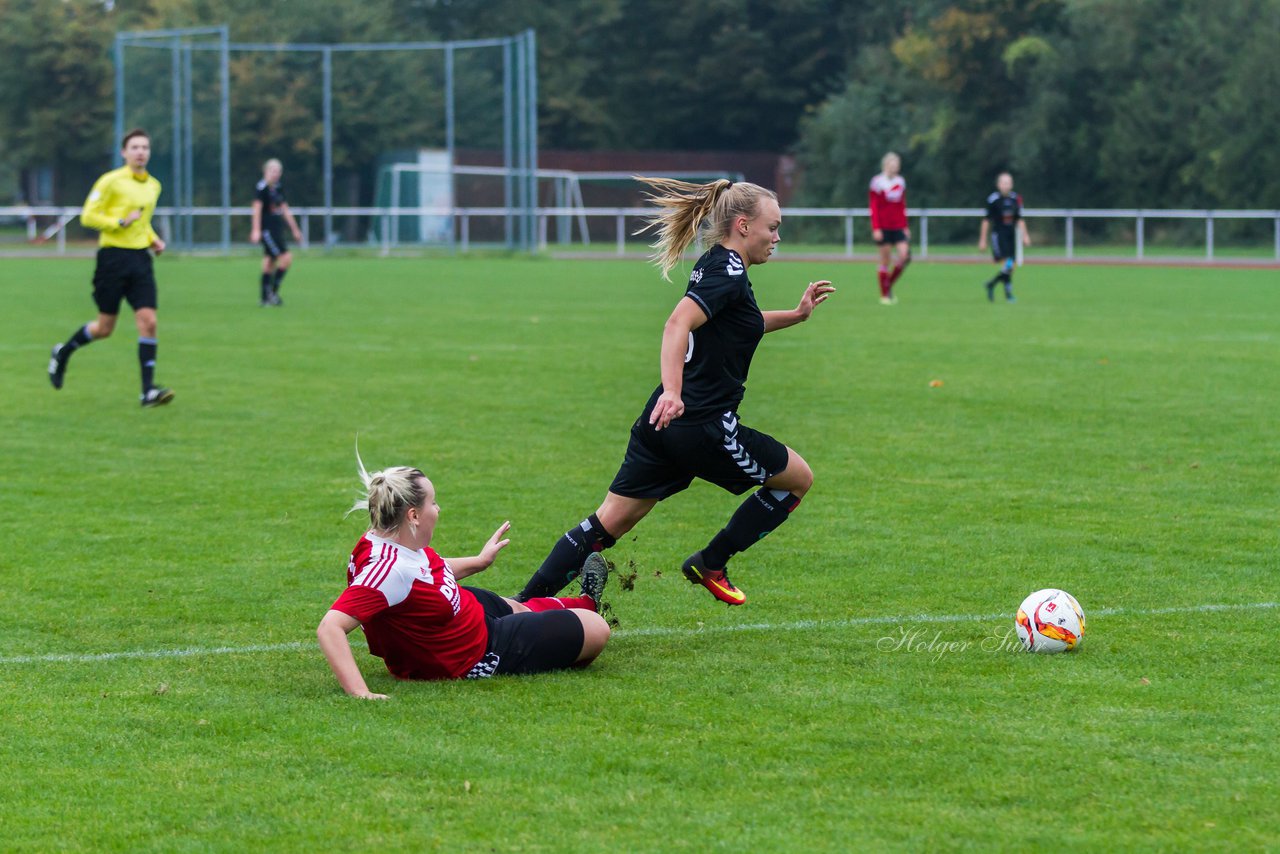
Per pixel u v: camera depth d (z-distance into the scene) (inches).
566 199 5007.4
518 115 3627.0
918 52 4911.4
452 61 3634.4
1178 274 2906.0
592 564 507.8
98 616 548.4
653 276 2834.6
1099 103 4539.9
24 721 426.6
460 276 2842.0
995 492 783.7
